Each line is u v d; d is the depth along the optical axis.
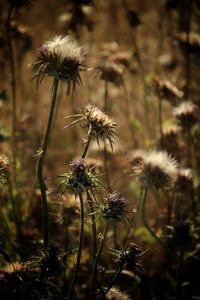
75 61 0.76
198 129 1.11
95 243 0.80
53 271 0.77
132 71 1.20
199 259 0.94
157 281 0.97
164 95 1.05
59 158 1.26
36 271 0.77
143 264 1.00
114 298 0.80
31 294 0.76
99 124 0.77
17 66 1.32
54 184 1.09
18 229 0.98
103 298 0.79
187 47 1.20
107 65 1.02
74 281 0.79
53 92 0.77
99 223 0.97
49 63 0.76
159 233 1.00
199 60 1.22
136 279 0.91
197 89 1.33
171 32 1.43
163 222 1.04
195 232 0.95
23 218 1.02
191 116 1.03
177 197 0.97
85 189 0.75
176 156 1.07
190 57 1.22
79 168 0.76
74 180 0.75
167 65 1.38
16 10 1.14
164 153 0.96
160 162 0.88
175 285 0.96
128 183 1.07
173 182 0.93
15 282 0.75
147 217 1.06
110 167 1.05
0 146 1.10
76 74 0.76
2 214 0.97
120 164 1.06
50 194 0.92
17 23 1.15
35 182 1.01
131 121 1.22
